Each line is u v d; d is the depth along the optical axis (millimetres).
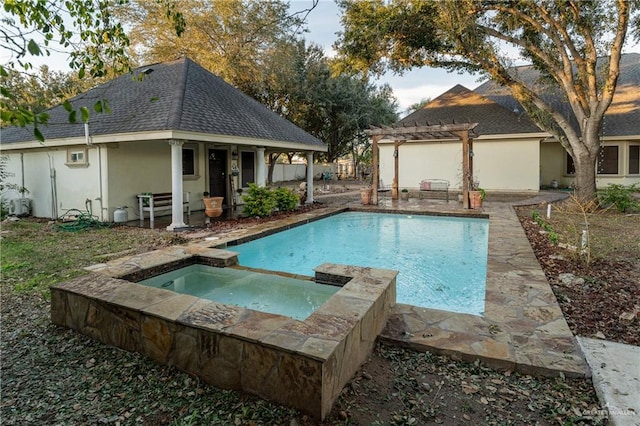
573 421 2229
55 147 10109
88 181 9719
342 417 2275
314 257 7316
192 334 2730
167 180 11234
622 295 4195
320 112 25453
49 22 2961
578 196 11859
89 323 3336
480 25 11664
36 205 10906
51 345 3219
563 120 12023
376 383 2639
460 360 2938
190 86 10266
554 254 6059
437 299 4977
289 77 22547
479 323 3479
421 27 11969
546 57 11750
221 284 5211
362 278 3898
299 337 2500
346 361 2580
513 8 10836
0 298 4242
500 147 17812
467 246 8047
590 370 2660
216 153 12961
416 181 19766
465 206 12055
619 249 6320
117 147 9617
